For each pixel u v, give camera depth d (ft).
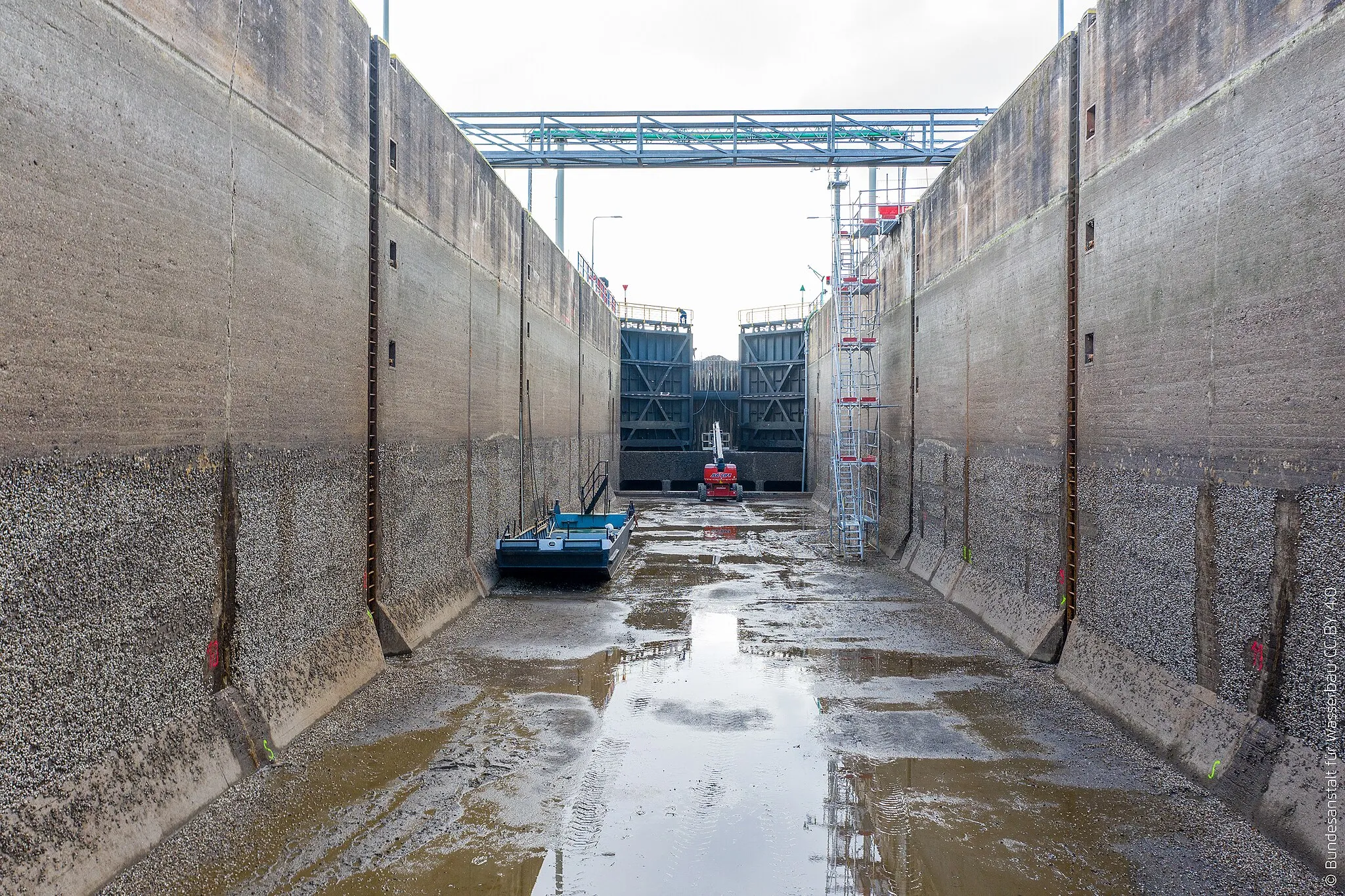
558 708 26.35
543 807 19.57
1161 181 24.03
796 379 113.50
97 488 16.03
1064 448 30.66
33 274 14.47
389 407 31.58
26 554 14.32
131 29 17.03
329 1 26.61
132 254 17.07
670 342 120.37
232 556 20.84
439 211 37.06
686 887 16.25
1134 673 25.23
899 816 19.26
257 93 22.15
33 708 14.40
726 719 25.61
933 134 60.59
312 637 25.49
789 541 64.64
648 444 117.19
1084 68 29.35
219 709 20.12
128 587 16.96
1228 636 20.67
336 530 27.17
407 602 33.42
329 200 26.61
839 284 61.82
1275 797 18.03
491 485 45.39
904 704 26.96
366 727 24.20
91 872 14.97
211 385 19.94
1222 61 21.12
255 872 16.38
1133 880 16.48
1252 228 19.81
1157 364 24.26
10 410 13.99
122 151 16.76
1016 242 35.76
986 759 22.52
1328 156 17.31
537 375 57.31
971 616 38.73
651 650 33.24
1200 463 22.04
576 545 44.06
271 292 22.89
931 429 49.47
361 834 18.02
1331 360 17.22
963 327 43.21
